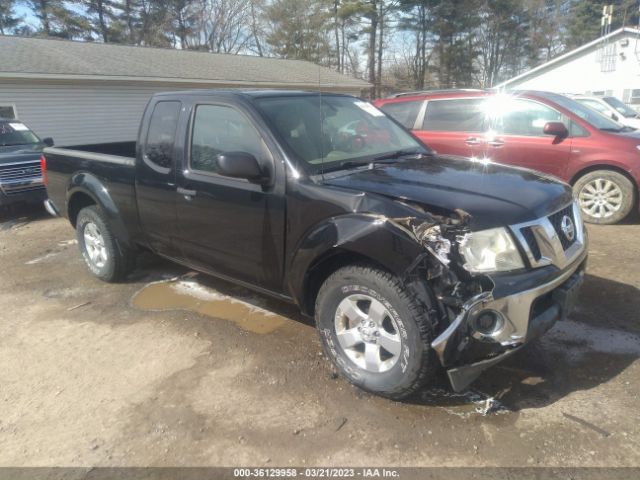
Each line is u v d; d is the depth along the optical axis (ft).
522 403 9.46
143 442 8.89
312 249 9.84
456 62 130.41
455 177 10.51
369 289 9.20
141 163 13.60
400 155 12.56
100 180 15.17
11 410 9.96
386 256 8.74
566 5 152.35
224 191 11.45
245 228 11.29
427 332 8.52
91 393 10.41
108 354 11.94
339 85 81.00
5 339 12.94
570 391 9.76
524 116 22.70
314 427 9.05
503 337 8.52
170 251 13.82
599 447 8.25
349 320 9.91
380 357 9.64
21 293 16.03
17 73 48.75
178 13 139.95
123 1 137.18
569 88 85.81
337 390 10.11
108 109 57.72
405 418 9.18
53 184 17.28
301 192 10.12
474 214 8.69
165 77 60.95
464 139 23.73
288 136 10.89
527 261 8.74
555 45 151.53
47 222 26.17
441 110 24.71
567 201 10.27
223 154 10.12
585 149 21.21
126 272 16.08
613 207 21.18
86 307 14.66
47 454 8.70
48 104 52.54
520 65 150.30
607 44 80.07
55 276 17.46
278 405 9.71
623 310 13.00
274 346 11.91
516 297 8.37
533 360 10.88
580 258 10.00
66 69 53.42
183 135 12.52
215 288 15.57
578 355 11.02
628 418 8.90
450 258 8.31
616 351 11.12
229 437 8.90
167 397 10.14
